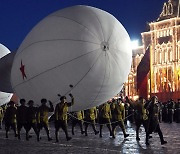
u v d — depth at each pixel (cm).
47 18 1307
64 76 1245
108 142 1388
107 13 1302
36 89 1350
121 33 1275
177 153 1071
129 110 2778
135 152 1086
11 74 1467
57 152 1087
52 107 1373
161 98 5688
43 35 1270
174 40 6162
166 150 1141
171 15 6375
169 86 6094
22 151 1114
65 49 1219
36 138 1574
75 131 2017
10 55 1587
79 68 1220
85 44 1208
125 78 1327
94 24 1233
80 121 1803
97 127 2378
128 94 6562
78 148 1188
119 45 1254
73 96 1301
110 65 1234
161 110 3138
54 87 1289
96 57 1211
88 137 1620
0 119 2270
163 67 6256
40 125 1447
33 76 1318
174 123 2964
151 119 1286
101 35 1226
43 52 1260
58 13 1288
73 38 1215
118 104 1567
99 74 1231
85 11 1261
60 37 1231
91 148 1187
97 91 1287
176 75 6031
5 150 1140
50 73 1260
